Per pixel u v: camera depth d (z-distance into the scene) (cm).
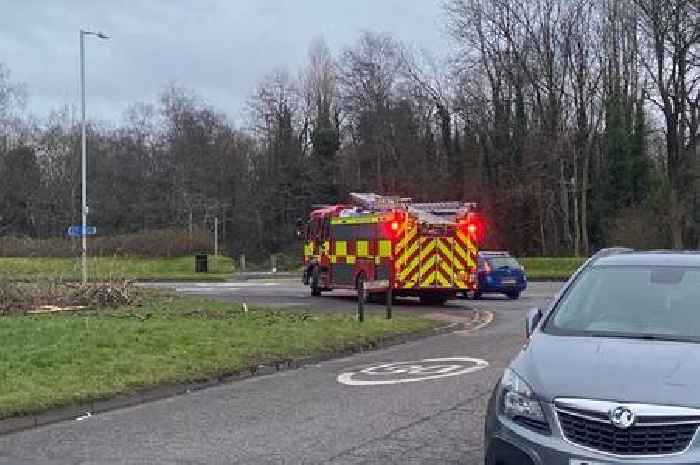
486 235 5906
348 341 1474
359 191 7225
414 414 919
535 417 524
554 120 5553
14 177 7369
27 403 898
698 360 543
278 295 2825
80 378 1045
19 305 1947
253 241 7819
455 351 1460
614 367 538
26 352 1202
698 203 5238
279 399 1023
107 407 972
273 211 7819
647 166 5681
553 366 552
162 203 7812
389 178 6962
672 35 4778
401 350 1496
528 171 5697
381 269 2392
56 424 895
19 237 5559
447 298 2630
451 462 720
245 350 1298
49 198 7350
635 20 5084
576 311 658
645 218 5097
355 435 823
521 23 5562
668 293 659
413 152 6869
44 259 4594
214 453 761
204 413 944
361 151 7306
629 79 5662
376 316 1895
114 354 1217
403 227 2359
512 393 547
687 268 685
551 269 4734
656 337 603
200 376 1120
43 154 7662
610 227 5519
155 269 4659
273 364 1257
